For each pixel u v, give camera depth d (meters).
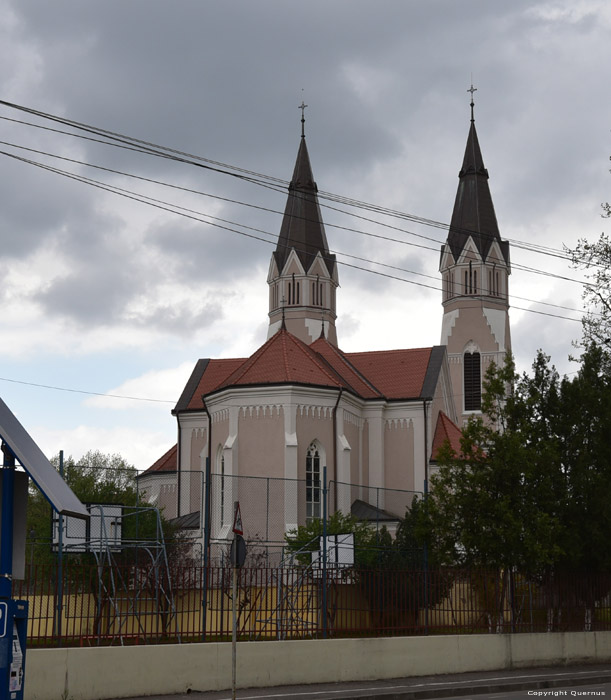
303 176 105.62
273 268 104.50
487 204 104.94
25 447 10.96
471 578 32.53
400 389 72.75
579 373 39.47
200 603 27.84
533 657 32.62
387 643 29.09
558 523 34.75
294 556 41.19
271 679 26.58
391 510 68.88
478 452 36.59
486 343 100.94
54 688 22.55
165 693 24.53
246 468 62.16
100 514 34.25
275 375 63.41
